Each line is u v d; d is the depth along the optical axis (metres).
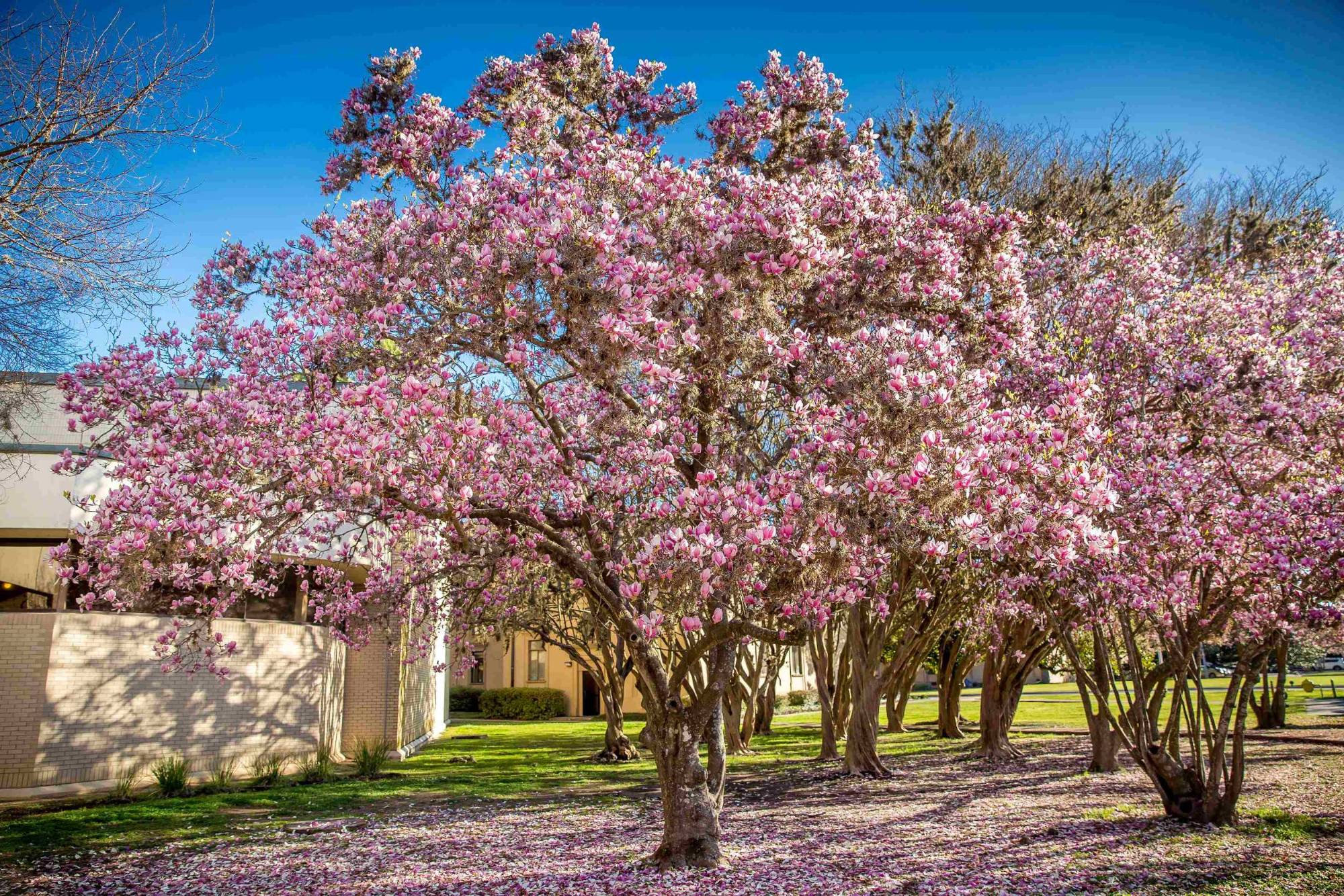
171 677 14.70
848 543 6.64
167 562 7.41
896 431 6.62
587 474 9.84
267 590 13.34
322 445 7.63
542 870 8.38
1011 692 18.39
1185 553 9.27
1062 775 14.80
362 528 8.96
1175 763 9.98
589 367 7.22
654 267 6.95
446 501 7.51
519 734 29.16
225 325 9.17
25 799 12.43
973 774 15.74
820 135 10.02
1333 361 10.58
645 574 6.66
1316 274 12.95
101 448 8.46
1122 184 18.97
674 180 7.89
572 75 10.89
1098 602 10.41
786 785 15.29
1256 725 22.66
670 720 8.45
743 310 7.22
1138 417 10.22
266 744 16.39
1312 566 8.52
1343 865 7.49
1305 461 9.72
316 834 10.42
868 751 16.16
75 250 7.80
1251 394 9.56
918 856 8.63
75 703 13.26
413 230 7.83
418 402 7.12
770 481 7.56
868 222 8.34
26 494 12.92
